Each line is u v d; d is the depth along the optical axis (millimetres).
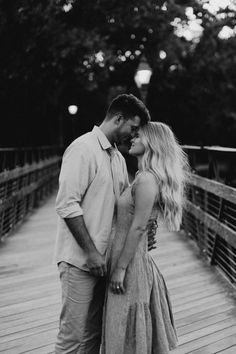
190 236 6117
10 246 5781
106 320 2184
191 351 2910
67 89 13977
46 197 10867
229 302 3775
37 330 3248
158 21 11180
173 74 15344
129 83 15711
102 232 2199
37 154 10992
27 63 9672
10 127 11445
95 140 2221
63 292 2260
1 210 5676
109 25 10961
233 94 16469
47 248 5684
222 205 4414
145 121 2266
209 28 13344
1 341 3070
